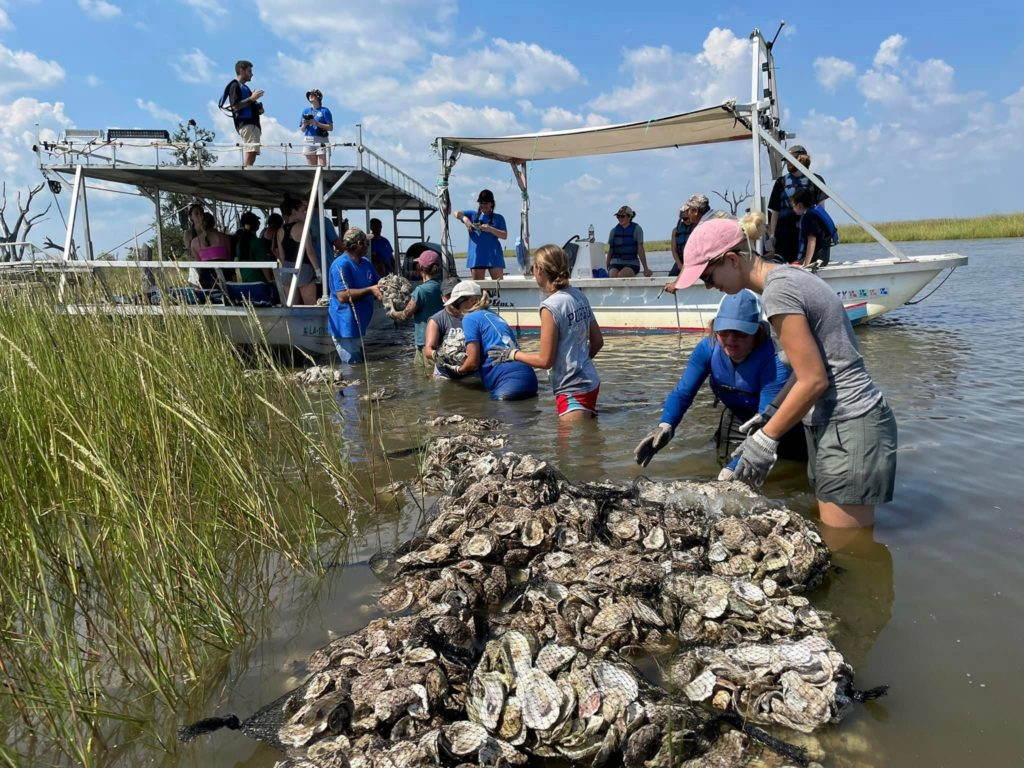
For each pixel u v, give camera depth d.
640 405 6.91
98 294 5.32
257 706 2.69
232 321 9.73
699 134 12.49
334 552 4.03
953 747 2.32
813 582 3.36
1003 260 26.02
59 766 2.37
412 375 9.09
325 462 4.77
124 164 10.90
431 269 9.60
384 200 16.09
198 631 3.09
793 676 2.60
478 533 3.78
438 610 3.16
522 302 12.80
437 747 2.32
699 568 3.48
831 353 3.79
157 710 2.67
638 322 12.30
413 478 5.13
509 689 2.59
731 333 4.76
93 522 3.64
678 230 11.89
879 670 2.74
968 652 2.83
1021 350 9.09
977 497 4.31
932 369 8.09
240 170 11.04
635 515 3.99
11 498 3.30
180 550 3.22
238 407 5.02
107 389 4.27
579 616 3.07
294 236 11.59
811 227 11.12
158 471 3.73
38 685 2.61
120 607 3.05
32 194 11.02
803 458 5.12
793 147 11.43
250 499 4.06
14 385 3.99
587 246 13.69
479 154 14.09
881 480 3.82
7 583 2.77
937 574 3.43
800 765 2.24
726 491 4.05
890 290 11.54
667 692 2.66
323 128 11.83
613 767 2.36
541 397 7.51
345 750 2.34
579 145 13.27
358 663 2.78
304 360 10.55
